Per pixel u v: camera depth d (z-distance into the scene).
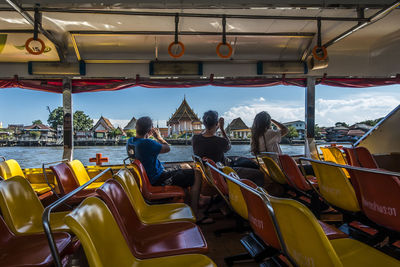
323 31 4.32
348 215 1.83
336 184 1.82
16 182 1.60
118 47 4.41
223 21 3.46
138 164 2.38
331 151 3.72
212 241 2.34
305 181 2.52
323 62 4.65
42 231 1.53
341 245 1.27
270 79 4.88
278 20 3.91
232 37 4.37
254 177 2.87
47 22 3.71
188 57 4.69
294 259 1.00
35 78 4.49
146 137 3.09
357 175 1.58
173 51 3.47
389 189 1.35
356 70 5.04
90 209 0.97
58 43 4.09
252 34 4.22
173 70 4.61
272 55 4.76
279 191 3.75
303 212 0.84
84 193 2.62
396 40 4.61
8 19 3.60
